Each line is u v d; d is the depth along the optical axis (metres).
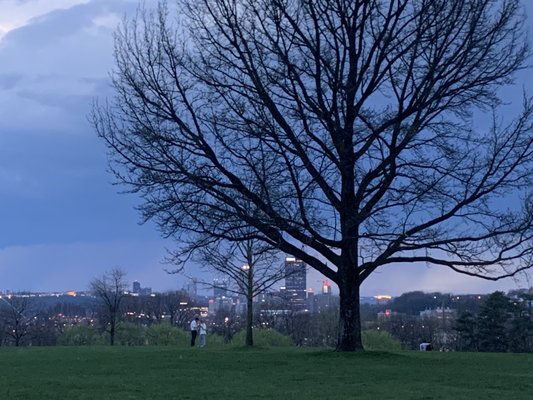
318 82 22.59
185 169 23.17
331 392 13.66
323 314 82.44
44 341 90.56
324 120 23.31
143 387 14.58
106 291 70.06
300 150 22.61
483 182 22.88
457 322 65.88
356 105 23.34
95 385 14.93
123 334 81.88
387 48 24.41
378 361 21.27
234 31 23.22
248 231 25.47
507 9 23.86
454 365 20.33
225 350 31.75
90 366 20.55
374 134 22.62
